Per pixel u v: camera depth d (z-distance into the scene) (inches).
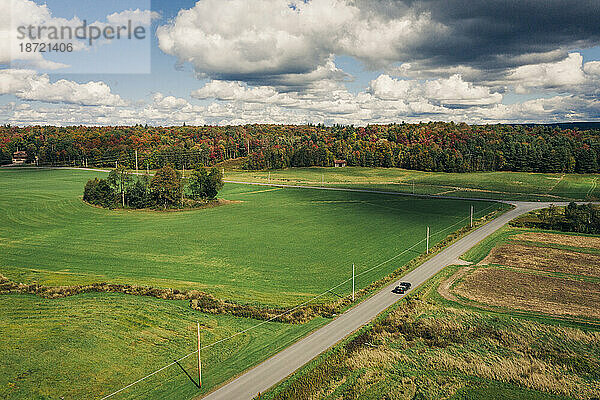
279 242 3358.8
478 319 2005.4
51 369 1528.1
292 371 1526.8
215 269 2691.9
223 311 2036.2
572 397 1441.9
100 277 2504.9
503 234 3636.8
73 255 2947.8
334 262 2854.3
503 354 1704.0
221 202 5226.4
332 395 1419.8
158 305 2100.1
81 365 1558.8
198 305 2094.0
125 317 1958.7
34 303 2097.7
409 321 1969.7
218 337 1788.9
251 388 1422.2
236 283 2447.1
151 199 4921.3
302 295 2273.6
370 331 1852.9
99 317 1953.7
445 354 1692.9
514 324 1957.4
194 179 5206.7
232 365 1568.7
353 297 2206.0
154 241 3371.1
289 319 1953.7
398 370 1576.0
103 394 1395.2
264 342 1744.6
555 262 2878.9
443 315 2044.8
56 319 1926.7
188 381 1467.8
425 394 1441.9
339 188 6565.0
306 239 3457.2
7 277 2461.9
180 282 2444.6
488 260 2920.8
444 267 2755.9
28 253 2970.0
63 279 2450.8
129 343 1726.1
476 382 1519.4
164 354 1648.6
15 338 1744.6
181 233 3651.6
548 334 1863.9
